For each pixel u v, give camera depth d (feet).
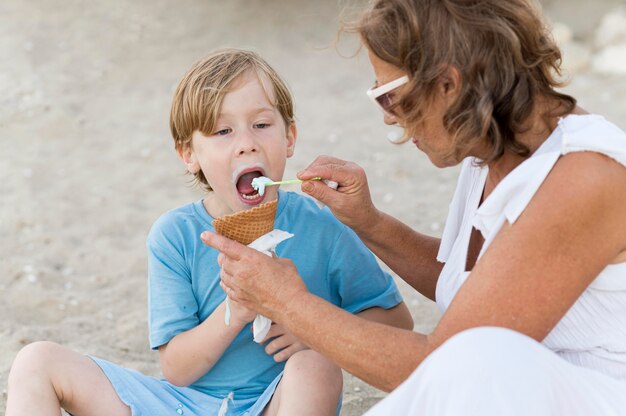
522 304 6.88
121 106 24.61
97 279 15.90
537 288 6.88
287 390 8.14
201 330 8.70
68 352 8.58
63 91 25.18
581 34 31.04
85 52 28.02
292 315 7.47
